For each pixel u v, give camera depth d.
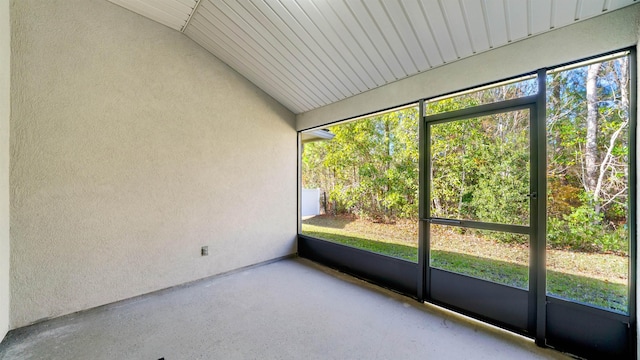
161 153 2.82
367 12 2.09
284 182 4.05
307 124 4.00
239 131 3.49
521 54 1.99
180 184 2.96
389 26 2.17
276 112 3.93
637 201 1.57
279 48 2.79
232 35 2.80
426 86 2.57
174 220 2.92
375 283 3.11
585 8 1.66
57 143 2.22
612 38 1.64
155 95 2.78
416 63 2.48
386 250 3.27
